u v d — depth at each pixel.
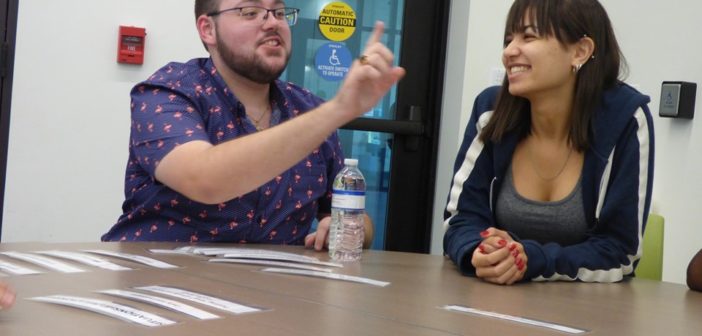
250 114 1.91
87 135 2.82
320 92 3.37
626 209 1.67
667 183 2.63
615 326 1.10
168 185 1.60
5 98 2.73
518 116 1.80
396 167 3.48
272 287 1.23
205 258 1.51
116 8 2.82
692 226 2.55
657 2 2.68
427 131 3.48
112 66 2.83
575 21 1.66
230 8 1.80
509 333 0.99
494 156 1.83
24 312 0.94
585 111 1.71
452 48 3.43
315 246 1.75
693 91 2.55
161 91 1.75
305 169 1.93
